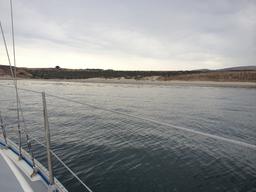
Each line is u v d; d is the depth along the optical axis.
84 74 131.75
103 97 38.81
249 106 29.22
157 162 9.47
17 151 3.86
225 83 92.00
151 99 36.84
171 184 7.65
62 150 10.52
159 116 21.44
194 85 84.50
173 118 20.53
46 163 8.67
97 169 8.54
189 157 10.15
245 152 10.91
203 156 10.31
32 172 3.19
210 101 34.84
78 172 8.22
